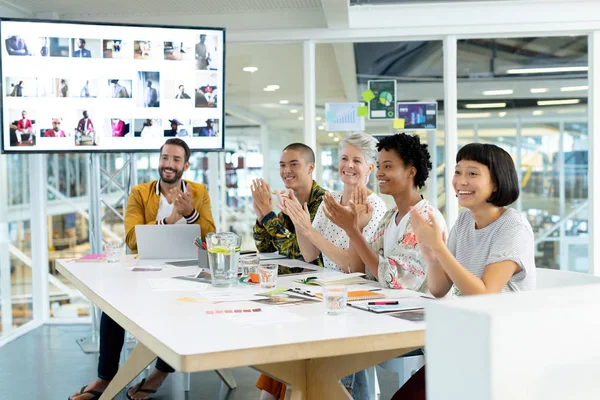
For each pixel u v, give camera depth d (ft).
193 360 4.89
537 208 17.74
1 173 16.66
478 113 17.74
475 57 17.65
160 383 12.36
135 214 12.84
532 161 17.69
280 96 18.07
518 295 3.45
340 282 8.48
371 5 17.20
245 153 18.37
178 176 12.75
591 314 3.31
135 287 8.42
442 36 17.51
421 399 6.67
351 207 8.77
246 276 8.92
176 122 16.20
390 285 7.87
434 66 17.67
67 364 14.57
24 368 14.26
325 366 6.05
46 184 18.81
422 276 7.97
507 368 3.10
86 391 11.95
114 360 12.00
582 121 17.48
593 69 17.12
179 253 11.60
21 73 15.31
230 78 18.15
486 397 3.09
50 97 15.49
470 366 3.17
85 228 19.19
